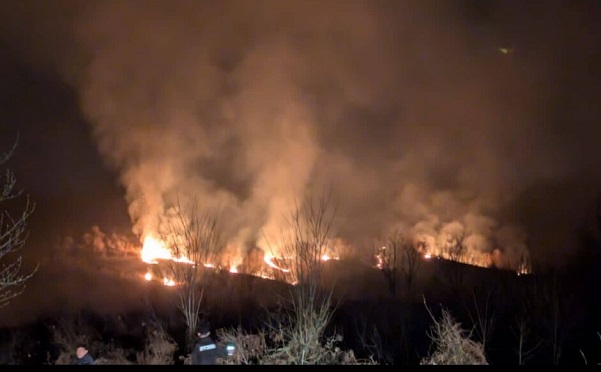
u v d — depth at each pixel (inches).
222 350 472.4
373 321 749.9
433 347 639.1
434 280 1152.8
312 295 537.6
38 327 713.6
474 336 725.9
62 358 537.0
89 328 672.4
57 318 748.6
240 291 836.6
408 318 765.9
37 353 599.8
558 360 617.0
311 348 505.4
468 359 496.4
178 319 717.3
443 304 909.2
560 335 693.3
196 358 455.2
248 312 732.0
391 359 597.3
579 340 708.0
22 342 636.1
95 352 578.6
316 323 517.3
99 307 842.8
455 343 506.6
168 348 549.3
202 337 460.4
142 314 765.3
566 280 1011.3
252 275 963.3
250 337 534.3
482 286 1007.0
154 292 892.6
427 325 763.4
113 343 606.2
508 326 751.7
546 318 724.0
